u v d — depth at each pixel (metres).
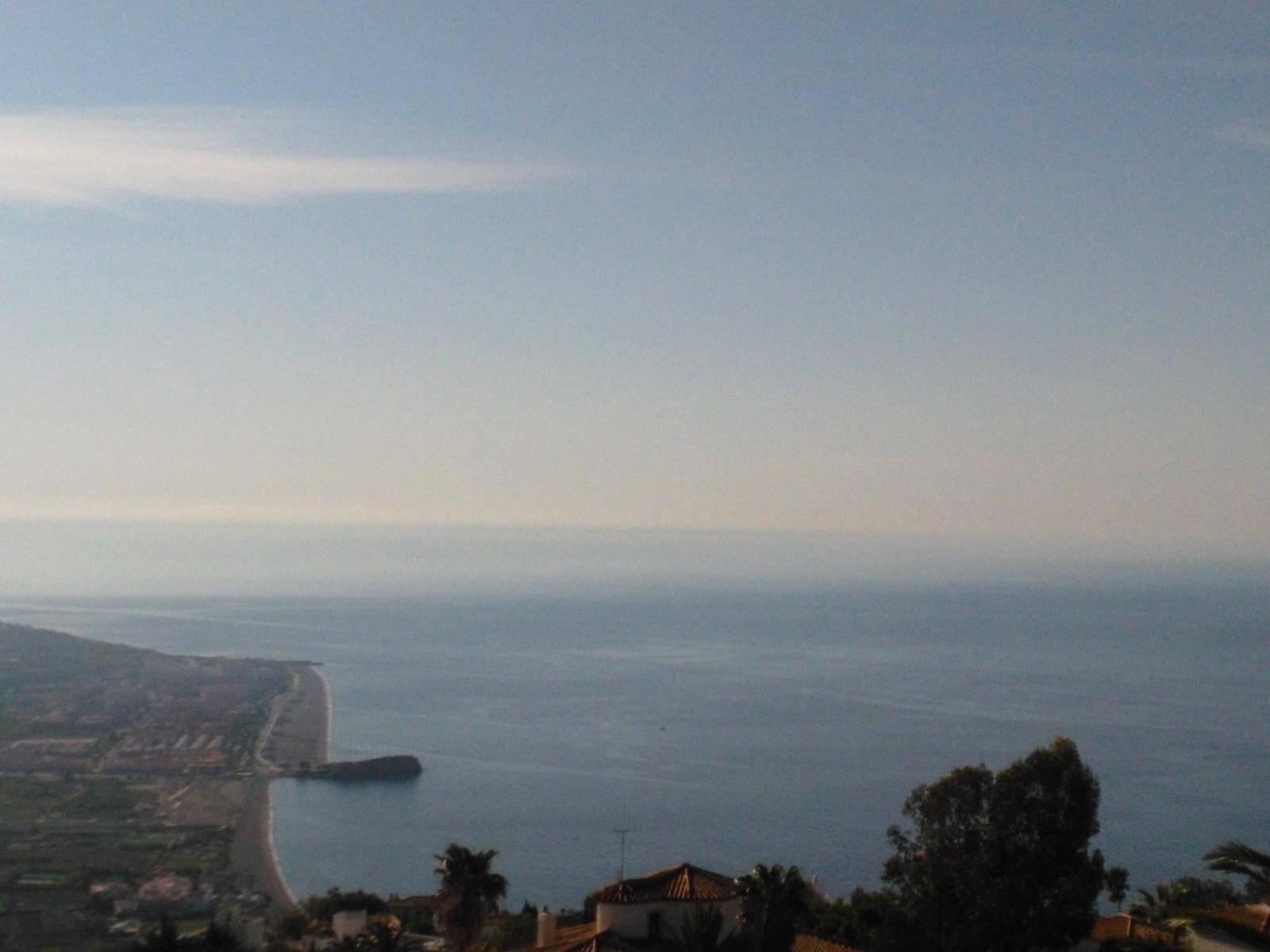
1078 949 59.88
